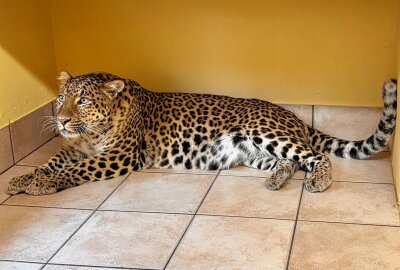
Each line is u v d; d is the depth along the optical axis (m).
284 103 3.11
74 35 3.24
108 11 3.17
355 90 3.03
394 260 1.96
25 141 3.01
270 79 3.09
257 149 2.75
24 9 2.99
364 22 2.93
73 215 2.33
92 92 2.59
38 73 3.14
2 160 2.82
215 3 3.04
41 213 2.35
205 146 2.79
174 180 2.65
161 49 3.16
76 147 2.80
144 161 2.80
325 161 2.58
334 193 2.47
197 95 2.93
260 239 2.10
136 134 2.74
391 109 2.57
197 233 2.16
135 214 2.32
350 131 3.08
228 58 3.10
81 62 3.27
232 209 2.34
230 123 2.78
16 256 2.04
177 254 2.02
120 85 2.62
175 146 2.80
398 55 2.67
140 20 3.14
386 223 2.20
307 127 2.95
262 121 2.72
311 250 2.03
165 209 2.36
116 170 2.69
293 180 2.61
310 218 2.25
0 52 2.80
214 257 2.00
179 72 3.17
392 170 2.69
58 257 2.03
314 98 3.07
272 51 3.05
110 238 2.14
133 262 1.98
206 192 2.51
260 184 2.58
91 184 2.62
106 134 2.70
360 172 2.69
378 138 2.68
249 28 3.04
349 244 2.06
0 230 2.22
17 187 2.52
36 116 3.11
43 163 2.93
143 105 2.80
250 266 1.94
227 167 2.79
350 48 2.97
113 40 3.20
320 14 2.96
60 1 3.21
